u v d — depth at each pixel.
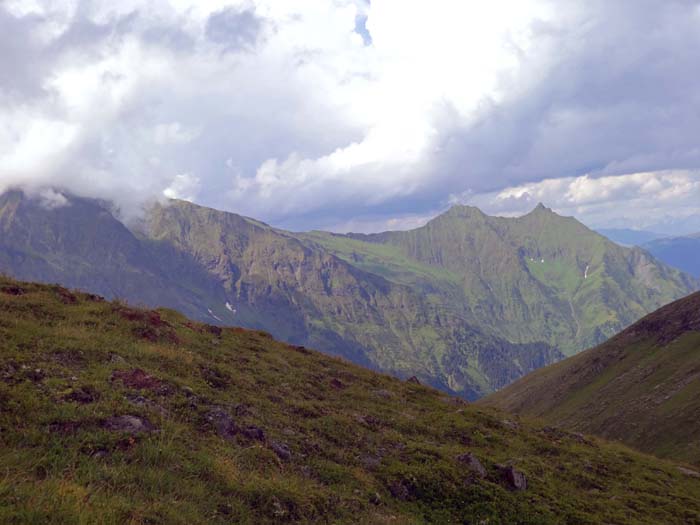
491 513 17.22
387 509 15.30
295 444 17.06
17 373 13.99
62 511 8.67
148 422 13.49
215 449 13.77
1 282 23.05
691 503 23.19
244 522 11.04
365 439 20.16
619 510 20.38
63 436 11.67
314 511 12.94
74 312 21.67
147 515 9.55
